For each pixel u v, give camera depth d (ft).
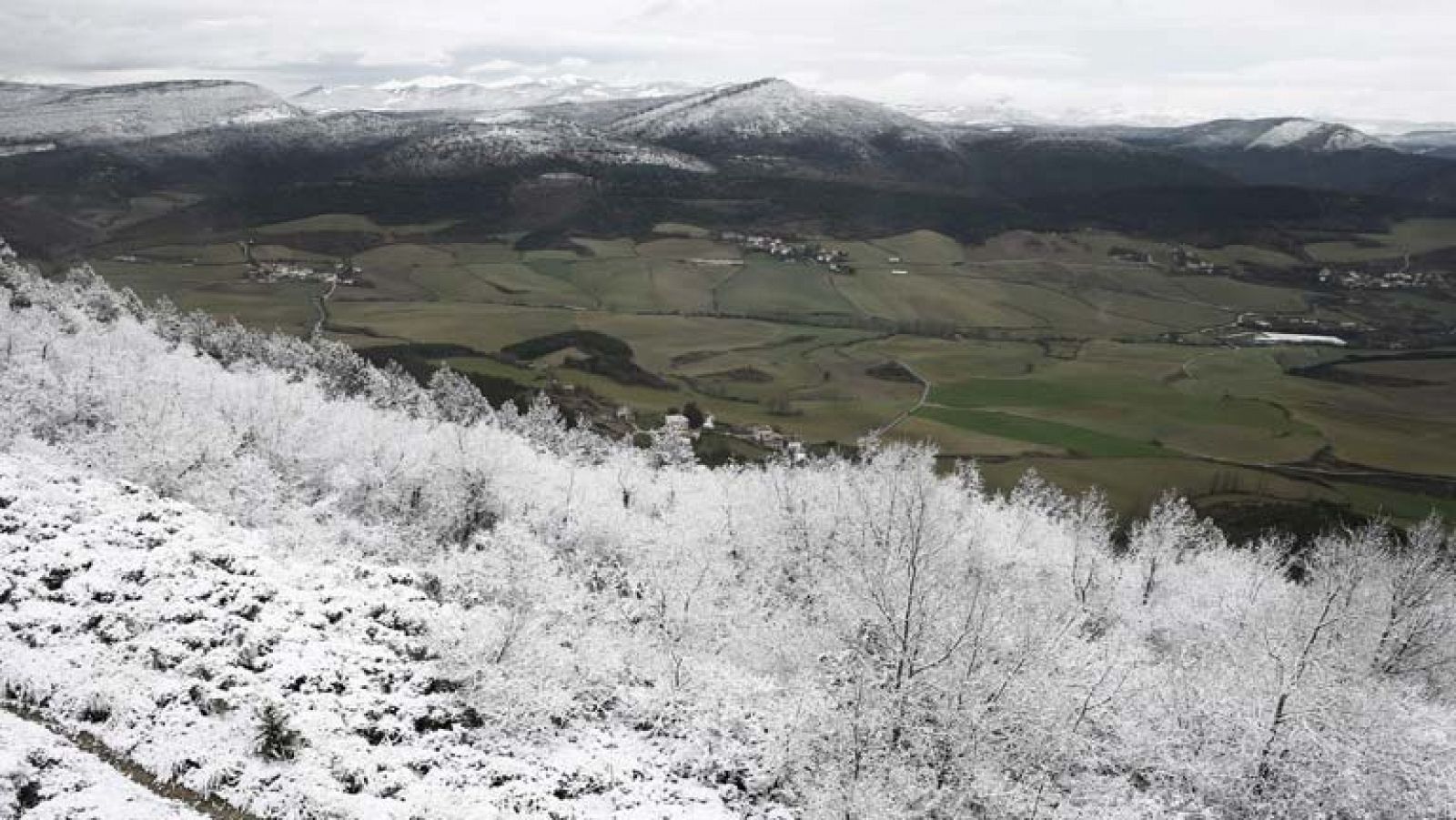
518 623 106.73
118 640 89.30
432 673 101.96
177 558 106.42
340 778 80.23
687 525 199.52
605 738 104.47
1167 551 217.36
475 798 84.02
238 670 88.89
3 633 84.84
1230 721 110.52
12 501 109.91
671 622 143.74
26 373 218.79
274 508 164.86
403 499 217.15
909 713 103.45
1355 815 104.53
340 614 107.14
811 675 116.37
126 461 157.69
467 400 391.86
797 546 193.26
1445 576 147.33
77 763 70.49
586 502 216.54
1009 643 106.32
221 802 73.15
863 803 88.48
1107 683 111.75
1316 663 109.70
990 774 96.63
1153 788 107.96
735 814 94.84
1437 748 109.29
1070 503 288.92
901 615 107.04
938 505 173.17
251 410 234.99
